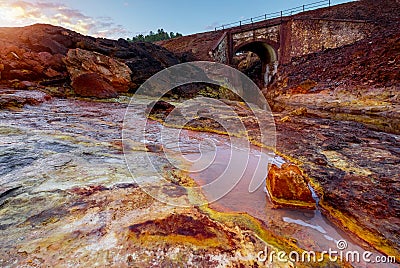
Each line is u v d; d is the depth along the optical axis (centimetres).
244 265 142
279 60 2261
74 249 144
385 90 1024
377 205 222
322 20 1922
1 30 1474
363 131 574
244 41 2377
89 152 339
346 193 246
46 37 1391
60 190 219
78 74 1189
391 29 1459
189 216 190
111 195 216
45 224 168
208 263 141
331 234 181
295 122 685
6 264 129
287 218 200
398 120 716
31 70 1147
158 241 157
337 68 1490
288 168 241
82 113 701
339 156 373
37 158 301
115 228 167
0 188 217
